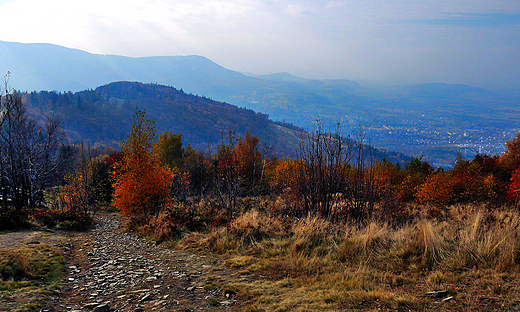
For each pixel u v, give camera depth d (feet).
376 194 40.04
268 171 98.84
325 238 27.17
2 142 59.06
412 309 12.82
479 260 17.79
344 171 37.88
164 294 18.56
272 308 14.80
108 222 67.82
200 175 78.23
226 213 45.73
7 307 15.38
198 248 31.83
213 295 17.78
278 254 25.88
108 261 29.01
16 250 27.43
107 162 115.55
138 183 58.90
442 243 20.77
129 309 16.35
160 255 31.04
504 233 20.29
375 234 25.03
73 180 69.56
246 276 20.92
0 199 59.26
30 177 65.51
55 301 17.54
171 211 51.11
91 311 16.14
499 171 120.37
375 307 13.42
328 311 13.52
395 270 18.79
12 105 61.21
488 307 12.14
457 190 97.25
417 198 89.97
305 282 18.31
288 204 43.88
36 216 52.31
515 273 15.02
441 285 15.25
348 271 19.10
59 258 27.55
